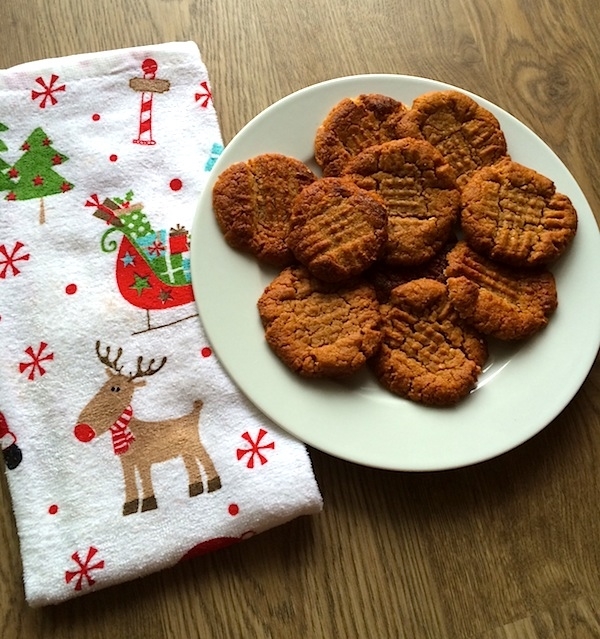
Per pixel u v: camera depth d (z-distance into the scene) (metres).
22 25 0.46
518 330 0.39
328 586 0.37
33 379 0.38
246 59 0.46
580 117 0.47
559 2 0.49
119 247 0.40
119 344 0.38
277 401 0.37
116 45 0.46
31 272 0.39
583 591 0.38
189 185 0.42
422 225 0.40
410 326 0.39
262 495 0.36
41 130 0.42
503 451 0.37
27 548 0.35
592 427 0.41
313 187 0.39
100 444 0.37
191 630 0.36
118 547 0.35
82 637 0.36
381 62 0.47
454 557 0.38
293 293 0.38
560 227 0.40
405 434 0.37
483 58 0.48
